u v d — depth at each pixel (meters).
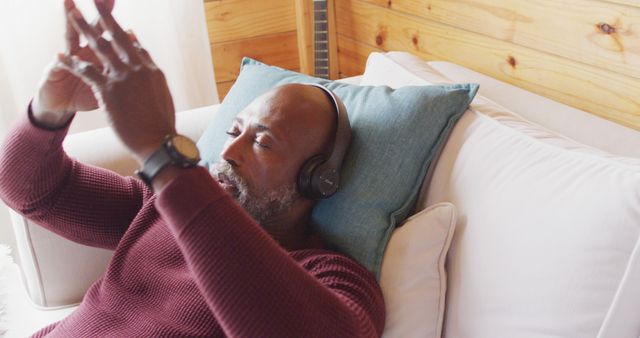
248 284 0.80
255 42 2.44
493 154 1.08
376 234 1.10
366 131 1.18
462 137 1.16
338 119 1.12
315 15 2.20
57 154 1.11
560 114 1.28
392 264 1.08
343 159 1.18
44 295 1.39
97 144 1.46
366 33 2.18
